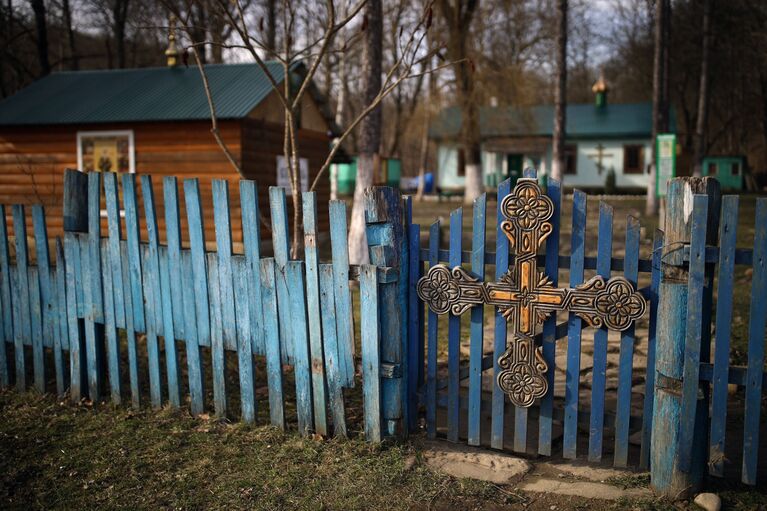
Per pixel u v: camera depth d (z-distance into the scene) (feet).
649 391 12.37
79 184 16.72
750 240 45.29
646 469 12.67
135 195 15.71
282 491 12.18
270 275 14.30
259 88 44.47
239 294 14.75
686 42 102.63
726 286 10.77
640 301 11.89
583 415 13.02
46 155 45.60
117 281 16.25
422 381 14.70
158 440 14.48
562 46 59.57
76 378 16.99
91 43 98.68
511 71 81.10
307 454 13.52
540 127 120.78
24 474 13.05
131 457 13.67
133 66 86.48
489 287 13.08
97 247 16.39
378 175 34.06
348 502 11.76
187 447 14.11
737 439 14.24
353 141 111.14
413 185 139.03
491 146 120.57
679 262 11.11
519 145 119.34
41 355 17.57
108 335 16.48
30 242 45.37
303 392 14.28
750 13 68.03
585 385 18.03
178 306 15.53
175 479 12.75
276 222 14.11
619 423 12.57
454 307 13.50
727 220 10.65
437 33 73.87
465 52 75.87
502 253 13.12
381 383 13.75
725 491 11.69
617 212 70.64
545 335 12.97
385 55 95.71
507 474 12.71
